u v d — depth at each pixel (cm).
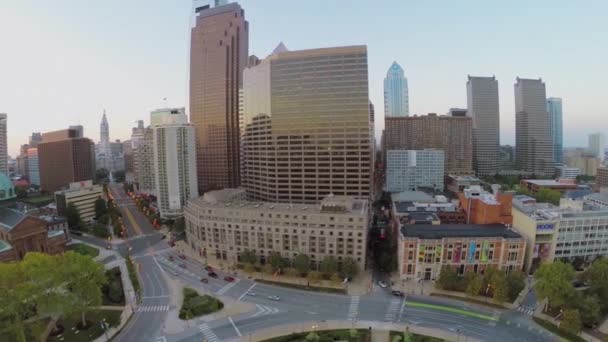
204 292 13388
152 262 16875
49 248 16862
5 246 14938
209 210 17225
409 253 14162
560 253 15088
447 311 11762
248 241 16575
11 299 8825
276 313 11731
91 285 10431
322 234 15400
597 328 10631
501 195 16712
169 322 11188
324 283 14075
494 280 12075
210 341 10156
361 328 10731
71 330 10512
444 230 15200
